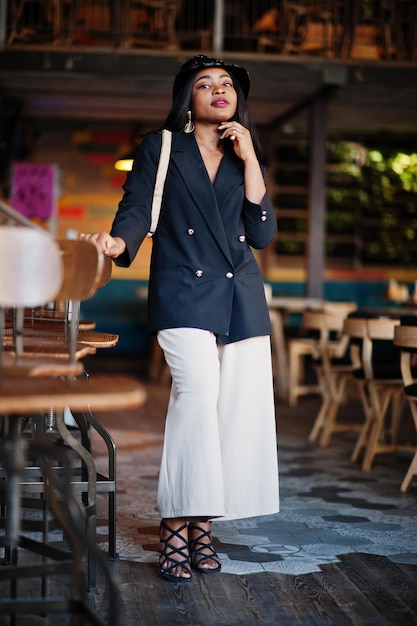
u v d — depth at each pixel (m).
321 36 10.02
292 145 12.62
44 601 2.30
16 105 10.39
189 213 3.38
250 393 3.48
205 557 3.58
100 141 12.22
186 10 10.41
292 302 9.57
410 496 5.10
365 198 12.76
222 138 3.39
